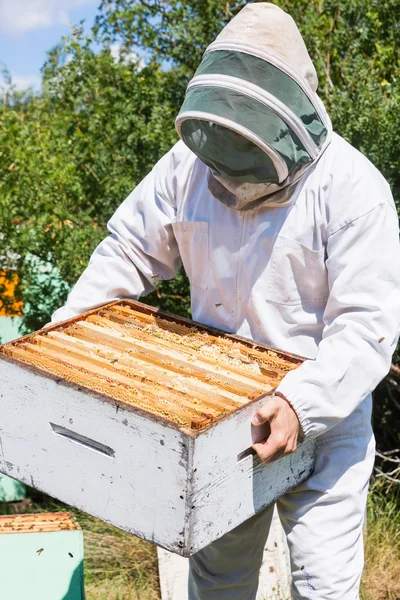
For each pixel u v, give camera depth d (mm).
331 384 1765
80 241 3607
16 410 1793
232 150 1776
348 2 3682
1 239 3775
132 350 1920
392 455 3629
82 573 2277
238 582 2289
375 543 3123
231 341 2023
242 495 1705
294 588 2059
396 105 3227
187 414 1585
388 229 1864
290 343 2037
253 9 1812
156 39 3932
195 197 2080
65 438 1720
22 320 3959
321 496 1994
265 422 1705
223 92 1730
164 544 1593
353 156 1927
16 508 4055
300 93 1770
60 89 4082
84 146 3898
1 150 3781
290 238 1924
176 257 2277
